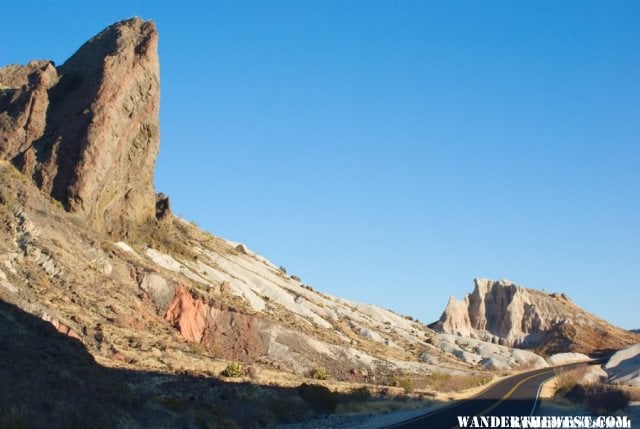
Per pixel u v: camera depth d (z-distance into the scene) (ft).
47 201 191.11
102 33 245.65
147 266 202.59
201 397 111.55
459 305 531.09
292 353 211.61
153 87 236.43
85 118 207.62
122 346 142.51
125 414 80.74
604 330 512.22
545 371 328.08
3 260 148.66
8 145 205.46
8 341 87.56
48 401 72.33
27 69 242.58
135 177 235.20
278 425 102.32
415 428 90.84
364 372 224.53
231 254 350.64
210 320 200.95
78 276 166.61
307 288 374.84
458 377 232.53
